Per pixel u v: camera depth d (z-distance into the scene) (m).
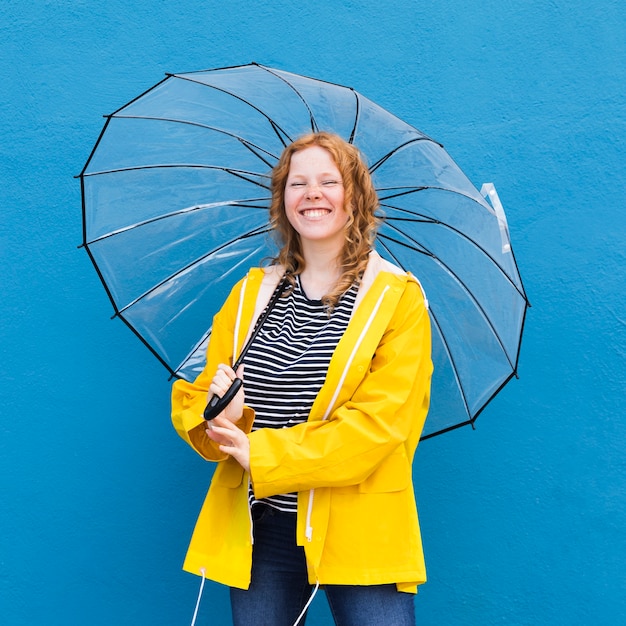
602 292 2.70
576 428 2.69
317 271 2.14
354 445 1.86
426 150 2.06
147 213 2.24
